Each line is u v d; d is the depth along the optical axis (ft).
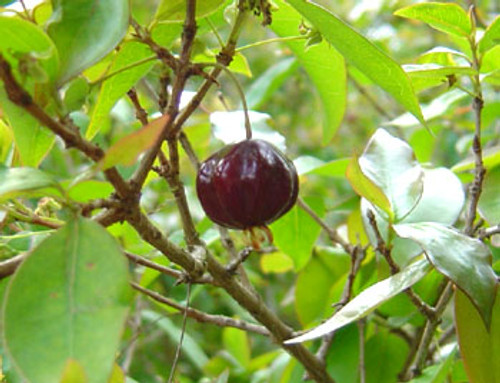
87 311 0.89
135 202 1.00
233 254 1.42
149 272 1.48
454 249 1.09
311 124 3.11
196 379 2.33
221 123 1.37
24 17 1.03
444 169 1.33
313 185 2.64
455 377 1.38
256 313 1.27
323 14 1.05
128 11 0.96
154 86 1.63
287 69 1.95
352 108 3.16
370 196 1.19
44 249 0.91
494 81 1.31
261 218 1.07
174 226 2.00
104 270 0.90
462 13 1.28
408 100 1.11
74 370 0.85
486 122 1.77
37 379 0.86
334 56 1.38
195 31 1.04
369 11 2.65
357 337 1.47
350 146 3.10
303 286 1.61
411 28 2.84
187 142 1.37
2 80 0.90
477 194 1.30
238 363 1.96
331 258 1.61
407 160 1.26
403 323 1.40
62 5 0.96
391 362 1.46
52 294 0.89
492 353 1.13
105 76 1.02
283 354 1.65
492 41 1.27
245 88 2.45
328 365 1.46
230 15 1.16
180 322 2.29
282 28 1.36
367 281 1.48
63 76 0.95
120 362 1.98
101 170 0.93
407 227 1.13
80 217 0.93
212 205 1.07
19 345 0.88
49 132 1.06
